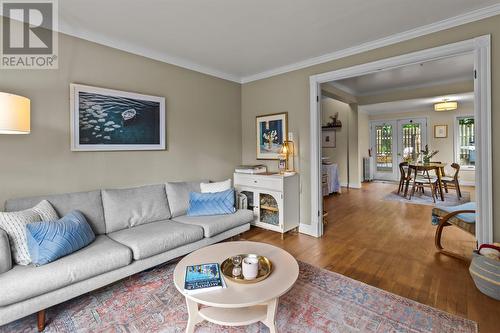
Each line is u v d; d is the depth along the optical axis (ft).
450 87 16.84
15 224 5.85
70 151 8.10
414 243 10.20
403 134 27.14
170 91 10.75
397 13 7.51
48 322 5.71
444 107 19.52
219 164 12.89
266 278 5.23
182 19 7.71
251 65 11.90
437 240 9.36
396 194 20.20
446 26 7.94
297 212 11.74
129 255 6.70
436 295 6.64
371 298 6.53
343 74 10.25
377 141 28.68
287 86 12.10
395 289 6.94
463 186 23.52
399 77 15.66
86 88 8.34
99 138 8.67
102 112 8.71
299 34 8.79
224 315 5.11
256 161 13.55
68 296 5.72
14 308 5.01
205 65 11.84
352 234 11.38
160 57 10.33
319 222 11.26
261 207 11.92
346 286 7.10
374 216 14.14
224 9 7.21
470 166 23.86
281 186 10.93
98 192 8.31
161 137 10.38
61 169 7.94
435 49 8.16
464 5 7.14
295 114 11.87
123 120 9.24
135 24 7.98
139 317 5.88
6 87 7.00
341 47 9.91
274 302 4.89
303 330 5.39
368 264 8.45
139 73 9.74
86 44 8.39
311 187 11.39
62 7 6.96
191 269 5.53
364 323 5.60
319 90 11.20
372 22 8.02
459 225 8.63
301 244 10.31
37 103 7.45
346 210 15.48
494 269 6.33
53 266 5.56
